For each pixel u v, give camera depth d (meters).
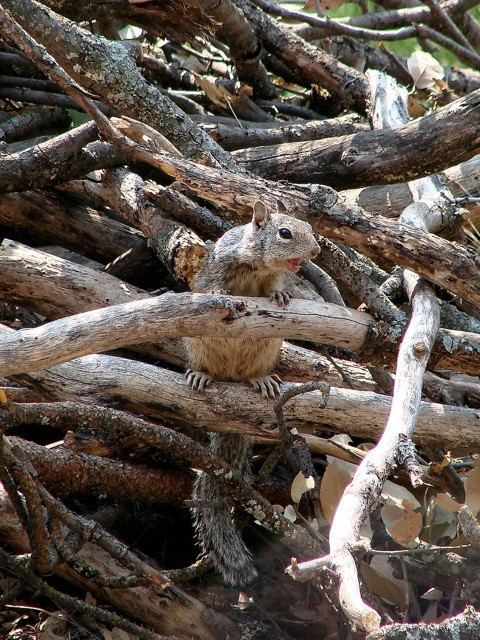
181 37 15.02
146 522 10.59
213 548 9.41
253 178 10.82
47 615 8.95
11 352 7.82
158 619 8.97
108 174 12.57
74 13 13.59
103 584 8.46
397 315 10.02
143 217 12.01
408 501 9.14
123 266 12.39
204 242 11.51
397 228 10.16
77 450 9.57
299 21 18.17
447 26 18.05
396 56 18.98
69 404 8.68
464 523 7.86
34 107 15.30
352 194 14.06
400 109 14.60
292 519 9.34
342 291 12.52
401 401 8.52
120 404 9.72
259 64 15.94
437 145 12.45
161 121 12.46
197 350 10.30
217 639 8.88
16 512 8.57
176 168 10.28
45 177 11.95
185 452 8.96
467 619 6.84
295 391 8.48
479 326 12.04
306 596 9.47
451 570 8.98
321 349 11.73
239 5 15.74
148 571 8.42
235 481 9.05
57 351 7.92
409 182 13.44
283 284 10.91
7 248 11.17
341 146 12.95
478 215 13.59
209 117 15.34
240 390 9.89
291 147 13.28
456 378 12.46
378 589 8.89
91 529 8.35
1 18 9.80
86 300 11.15
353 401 9.82
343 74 16.16
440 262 10.02
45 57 9.97
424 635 6.61
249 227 10.54
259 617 9.28
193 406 9.77
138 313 8.19
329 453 10.43
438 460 10.28
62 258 12.45
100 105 14.35
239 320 8.90
